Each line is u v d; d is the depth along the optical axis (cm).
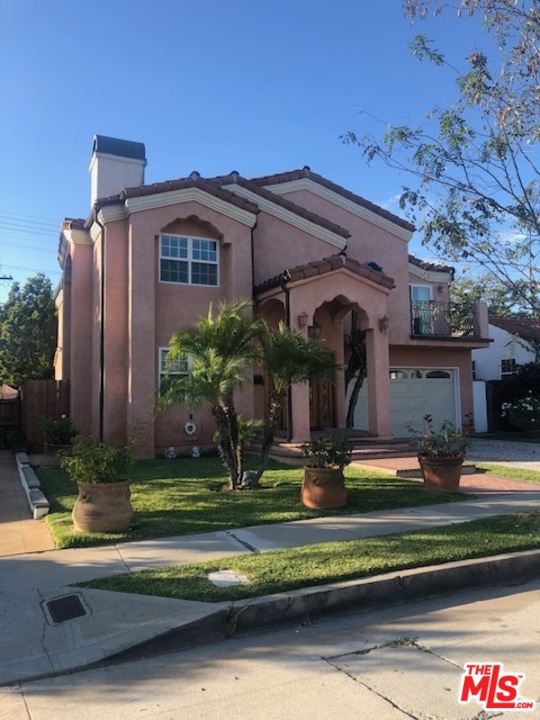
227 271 1560
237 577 546
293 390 1394
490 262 797
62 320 1930
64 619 473
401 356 2020
